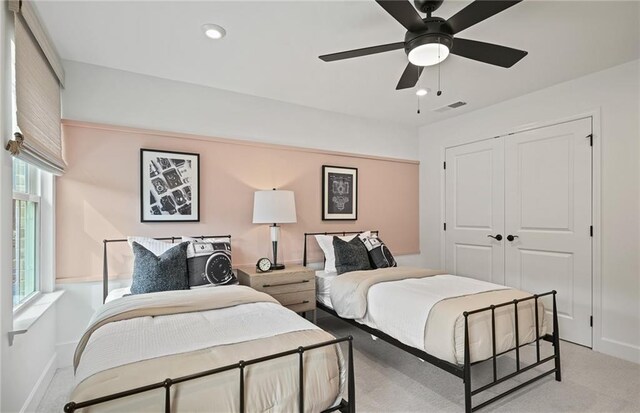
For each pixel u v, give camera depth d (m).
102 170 2.72
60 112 2.53
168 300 1.97
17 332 1.64
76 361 1.60
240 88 3.22
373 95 3.41
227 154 3.26
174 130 3.01
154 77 2.94
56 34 2.23
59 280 2.54
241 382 1.23
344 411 1.54
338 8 1.96
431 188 4.51
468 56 1.97
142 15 2.03
